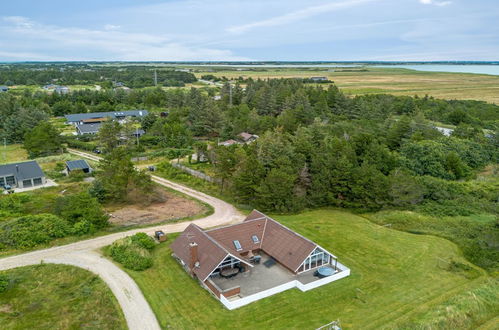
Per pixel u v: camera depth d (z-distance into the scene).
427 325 29.55
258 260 39.19
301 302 32.56
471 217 52.22
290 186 54.00
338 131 91.50
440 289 35.12
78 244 42.78
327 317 30.58
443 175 67.19
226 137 104.19
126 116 121.81
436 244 44.38
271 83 177.12
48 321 29.25
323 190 55.38
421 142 75.81
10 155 88.19
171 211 54.47
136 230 47.38
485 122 114.81
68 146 98.50
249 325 29.33
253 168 55.03
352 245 44.09
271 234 41.38
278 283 35.38
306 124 108.94
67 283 34.66
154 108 152.88
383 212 53.75
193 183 67.25
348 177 55.12
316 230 48.25
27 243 41.25
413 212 53.72
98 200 56.22
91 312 30.44
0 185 63.94
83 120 123.75
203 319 29.92
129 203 57.47
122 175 55.19
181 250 38.75
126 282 34.91
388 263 39.91
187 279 35.81
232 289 32.81
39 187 64.75
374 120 110.38
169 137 99.00
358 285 35.56
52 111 138.25
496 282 36.22
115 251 39.81
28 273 36.00
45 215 46.22
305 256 36.78
